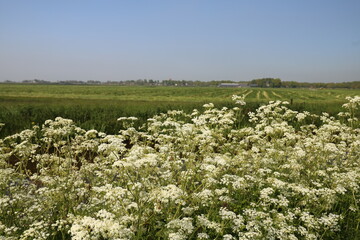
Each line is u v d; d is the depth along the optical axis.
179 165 6.49
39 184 7.14
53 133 6.74
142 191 4.68
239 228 4.91
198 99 69.12
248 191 6.24
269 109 10.73
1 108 21.52
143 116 20.25
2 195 5.44
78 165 9.23
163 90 118.81
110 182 6.22
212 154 7.32
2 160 6.66
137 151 4.93
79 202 5.88
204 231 5.06
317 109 26.12
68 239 4.88
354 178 6.11
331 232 5.30
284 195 6.26
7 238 4.05
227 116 8.25
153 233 4.96
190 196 5.34
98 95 82.62
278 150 8.39
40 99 53.69
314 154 7.64
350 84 193.88
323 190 5.61
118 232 3.81
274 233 4.84
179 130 6.31
